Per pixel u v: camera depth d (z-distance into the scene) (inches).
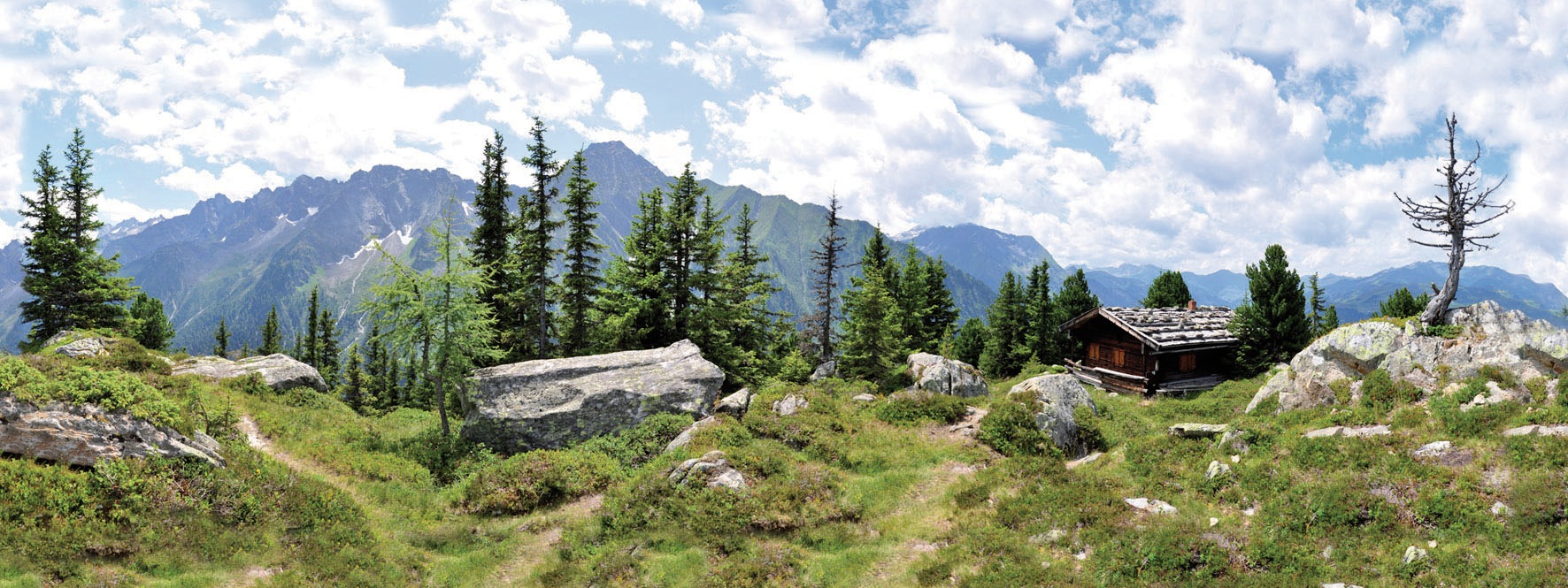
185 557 561.3
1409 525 539.5
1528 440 587.5
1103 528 610.2
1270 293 1584.6
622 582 593.3
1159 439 824.9
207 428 824.9
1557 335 716.7
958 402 1069.1
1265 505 611.2
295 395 1195.3
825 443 946.1
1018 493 734.5
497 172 1512.1
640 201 1482.5
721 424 990.4
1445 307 860.0
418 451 1012.5
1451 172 859.4
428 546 700.0
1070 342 2225.6
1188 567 530.6
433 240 1088.2
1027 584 538.9
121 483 603.5
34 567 495.2
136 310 2432.3
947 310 2353.6
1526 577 437.7
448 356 1068.5
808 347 1747.0
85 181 1536.7
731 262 1529.3
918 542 671.1
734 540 668.7
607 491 828.0
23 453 598.9
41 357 689.0
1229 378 1642.5
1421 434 668.7
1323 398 892.0
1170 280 2284.7
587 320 1520.7
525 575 640.4
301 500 692.1
